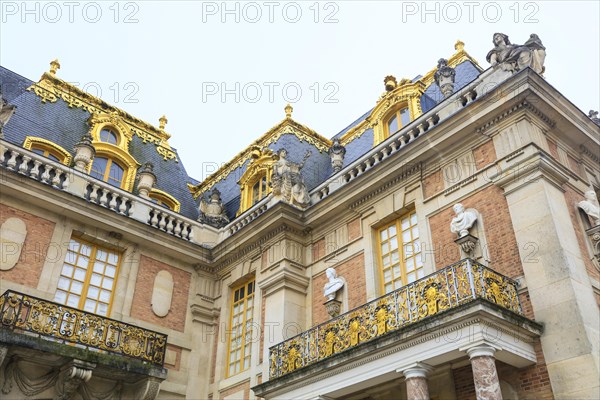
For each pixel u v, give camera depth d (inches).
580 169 494.3
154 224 674.2
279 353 497.7
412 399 365.4
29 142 647.1
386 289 515.2
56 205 590.2
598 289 404.5
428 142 509.7
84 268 602.9
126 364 530.9
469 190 473.4
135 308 613.9
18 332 489.4
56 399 504.7
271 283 593.9
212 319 666.8
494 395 327.9
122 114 823.1
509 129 462.0
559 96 470.6
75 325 519.2
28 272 553.9
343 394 440.5
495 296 376.2
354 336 434.6
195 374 621.6
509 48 496.1
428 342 374.0
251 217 679.1
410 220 523.2
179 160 896.3
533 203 417.7
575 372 347.9
